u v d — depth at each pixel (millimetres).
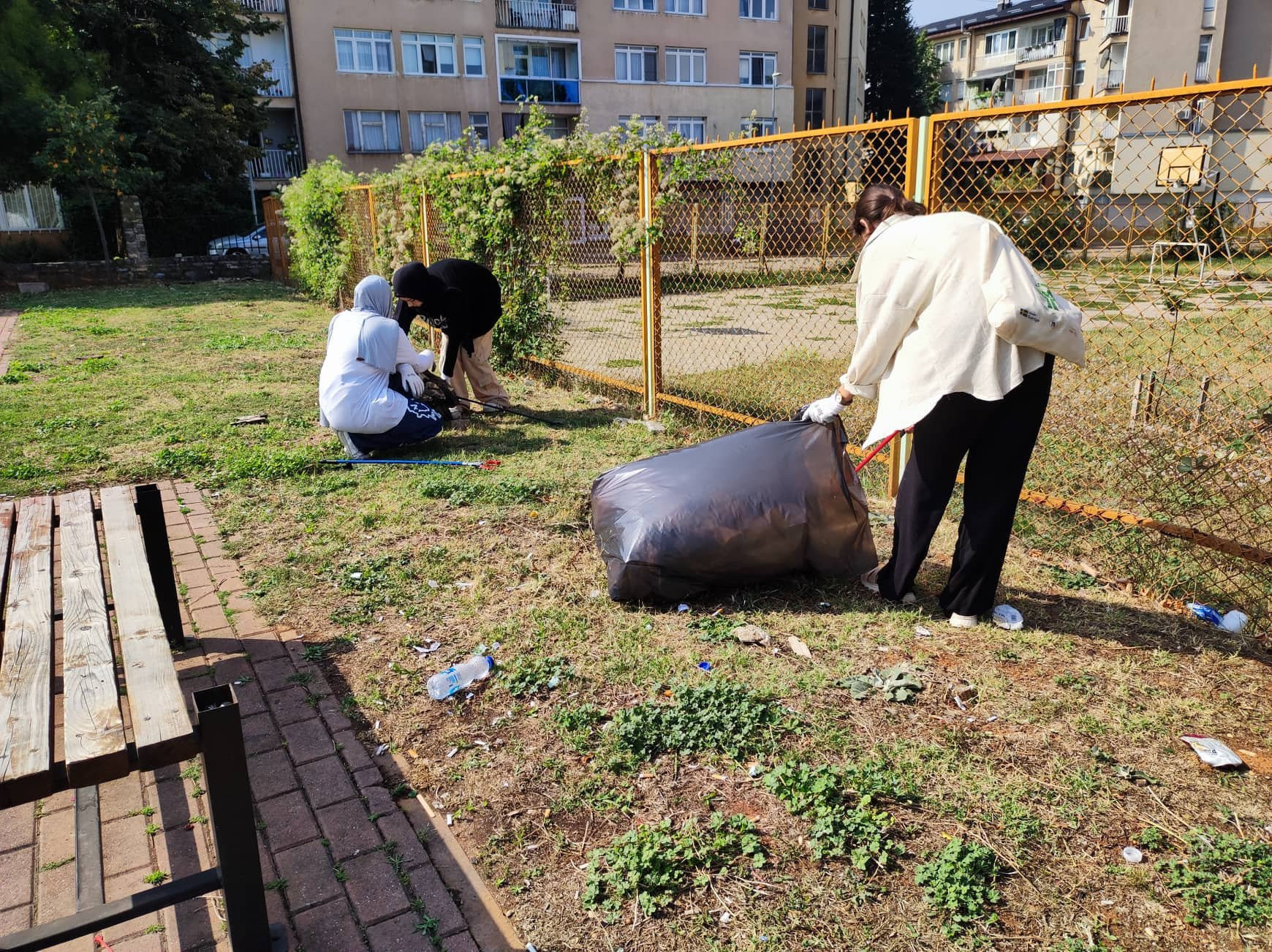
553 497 5039
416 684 3146
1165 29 31000
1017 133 4457
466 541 4441
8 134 19969
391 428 5809
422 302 6410
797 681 3100
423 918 2107
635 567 3619
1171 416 6074
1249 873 2180
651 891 2176
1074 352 3033
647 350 6727
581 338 11859
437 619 3639
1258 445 5422
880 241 3193
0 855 2363
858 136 4773
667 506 3656
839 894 2160
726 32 36750
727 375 8438
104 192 22234
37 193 29812
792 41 39188
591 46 34844
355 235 12766
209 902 2197
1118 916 2092
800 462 3766
